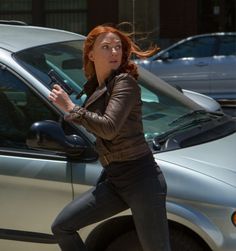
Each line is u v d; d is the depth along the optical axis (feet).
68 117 15.93
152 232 16.10
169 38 85.25
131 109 15.87
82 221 16.70
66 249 16.99
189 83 64.34
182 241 17.46
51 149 17.65
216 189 17.13
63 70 20.20
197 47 64.44
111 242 18.08
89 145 18.06
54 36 22.75
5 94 19.30
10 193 18.60
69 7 89.20
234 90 63.26
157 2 85.05
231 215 16.90
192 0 84.28
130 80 15.89
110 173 16.34
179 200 17.21
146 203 16.02
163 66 64.69
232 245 16.87
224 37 63.82
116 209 16.70
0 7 91.61
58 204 18.15
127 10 86.07
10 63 19.22
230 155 18.56
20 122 19.03
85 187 17.80
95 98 16.15
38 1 90.12
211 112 22.63
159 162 17.65
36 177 18.31
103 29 16.38
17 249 18.75
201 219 17.03
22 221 18.56
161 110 21.45
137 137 16.12
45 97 18.72
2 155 18.74
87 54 16.85
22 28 23.52
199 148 18.83
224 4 85.97
